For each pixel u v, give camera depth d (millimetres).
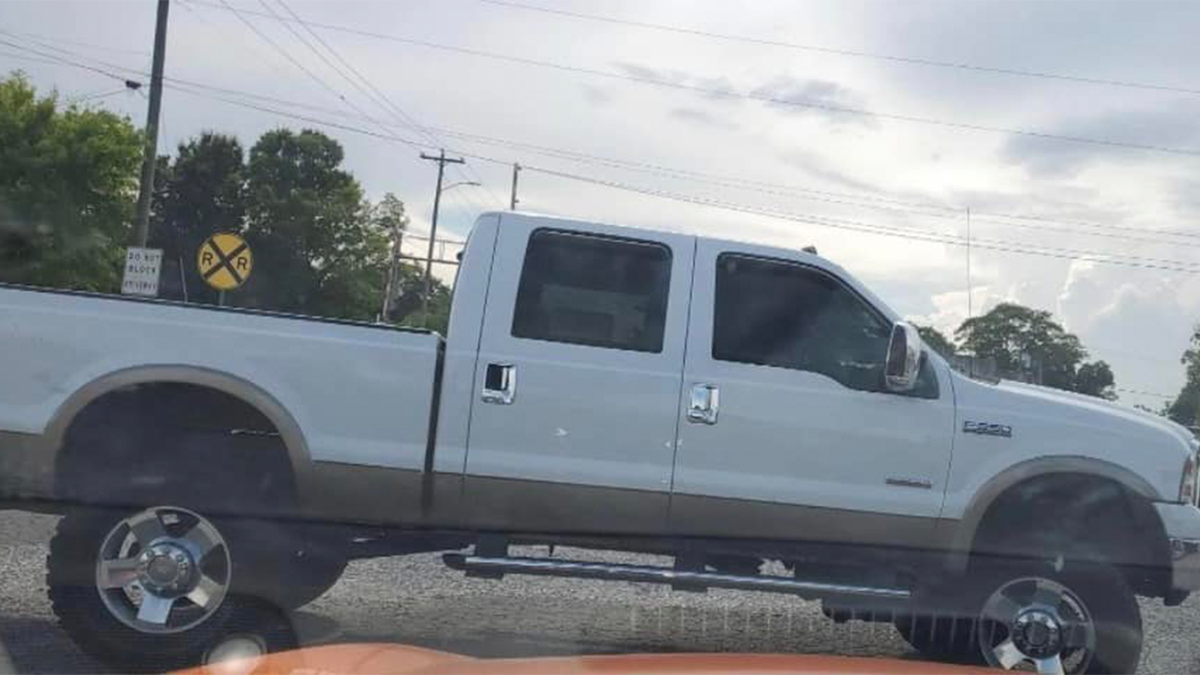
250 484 5676
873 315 6066
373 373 5730
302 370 5691
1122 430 6020
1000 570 5941
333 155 56531
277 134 56188
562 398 5789
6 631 5969
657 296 5977
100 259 24172
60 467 5543
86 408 5602
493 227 5977
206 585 5602
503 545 5844
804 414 5875
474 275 5914
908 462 5906
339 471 5684
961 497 5918
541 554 6824
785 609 7672
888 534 5895
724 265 6047
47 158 23594
